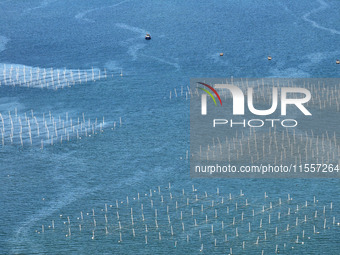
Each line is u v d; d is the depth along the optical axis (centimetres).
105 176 13200
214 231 11181
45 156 14012
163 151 14138
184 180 12925
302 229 11200
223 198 12238
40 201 12300
